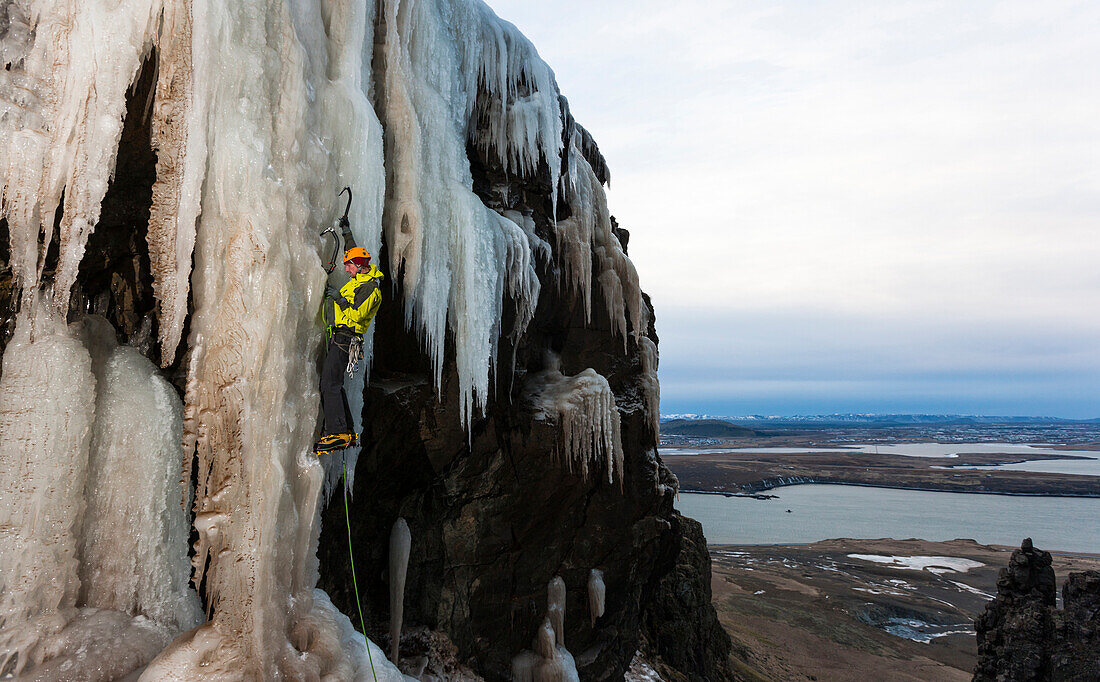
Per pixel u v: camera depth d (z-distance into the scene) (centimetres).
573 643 922
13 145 375
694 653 1727
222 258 406
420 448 683
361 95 505
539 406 827
